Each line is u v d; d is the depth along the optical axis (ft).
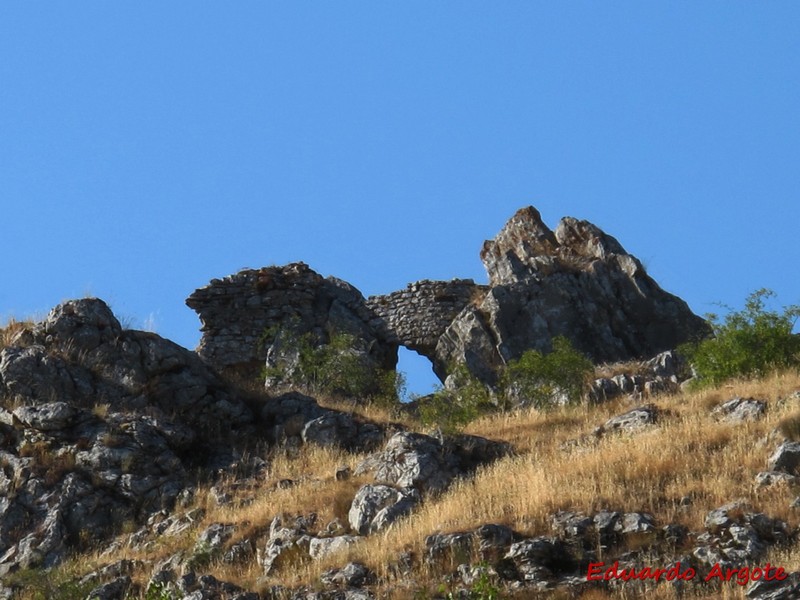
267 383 293.02
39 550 216.95
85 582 203.00
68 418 237.66
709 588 171.22
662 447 207.21
